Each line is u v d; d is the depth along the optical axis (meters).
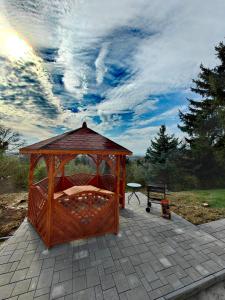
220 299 2.73
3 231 4.55
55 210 3.75
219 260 3.44
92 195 4.23
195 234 4.45
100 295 2.54
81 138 4.42
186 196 8.56
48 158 3.81
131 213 5.73
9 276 2.85
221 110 10.54
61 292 2.57
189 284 2.80
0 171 11.30
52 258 3.34
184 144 15.88
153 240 4.09
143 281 2.83
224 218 5.69
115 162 4.49
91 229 4.15
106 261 3.29
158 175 15.12
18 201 7.25
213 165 14.95
